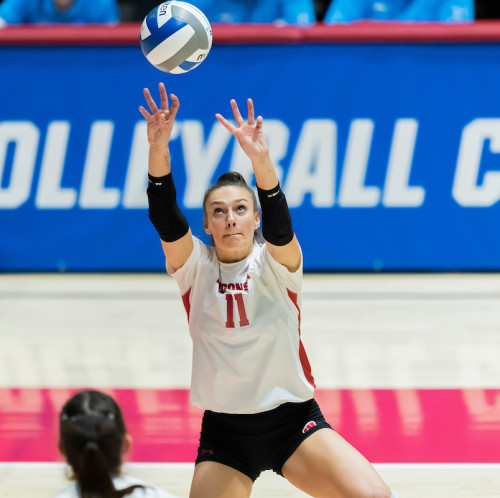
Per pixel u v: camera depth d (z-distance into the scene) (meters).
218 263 10.48
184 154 26.16
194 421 15.14
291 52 25.88
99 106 26.22
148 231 26.94
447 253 26.66
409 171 26.25
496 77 25.86
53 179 26.66
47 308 23.39
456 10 28.38
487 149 26.12
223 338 10.10
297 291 10.26
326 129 26.09
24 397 16.47
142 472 13.02
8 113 26.36
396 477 12.85
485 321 21.81
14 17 28.39
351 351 19.31
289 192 26.36
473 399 16.20
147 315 22.66
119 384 17.19
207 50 11.71
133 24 26.22
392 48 25.81
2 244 27.06
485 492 12.27
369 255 26.69
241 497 9.91
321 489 9.69
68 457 7.41
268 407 9.98
